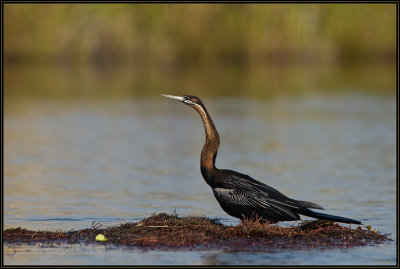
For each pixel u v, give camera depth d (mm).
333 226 11453
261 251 10461
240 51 46344
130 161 18531
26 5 46188
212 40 46125
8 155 19266
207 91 34156
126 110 28781
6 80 38781
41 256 10180
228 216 12836
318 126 24359
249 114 27172
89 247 10648
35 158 18891
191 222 11430
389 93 33906
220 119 25891
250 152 19656
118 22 46219
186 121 25984
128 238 10961
